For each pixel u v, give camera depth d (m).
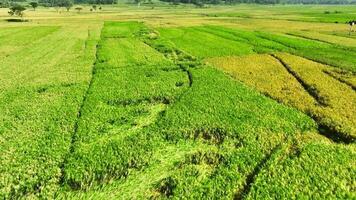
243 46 57.66
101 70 39.78
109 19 129.75
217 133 22.64
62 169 18.38
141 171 18.53
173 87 32.78
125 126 24.16
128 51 52.72
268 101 28.53
